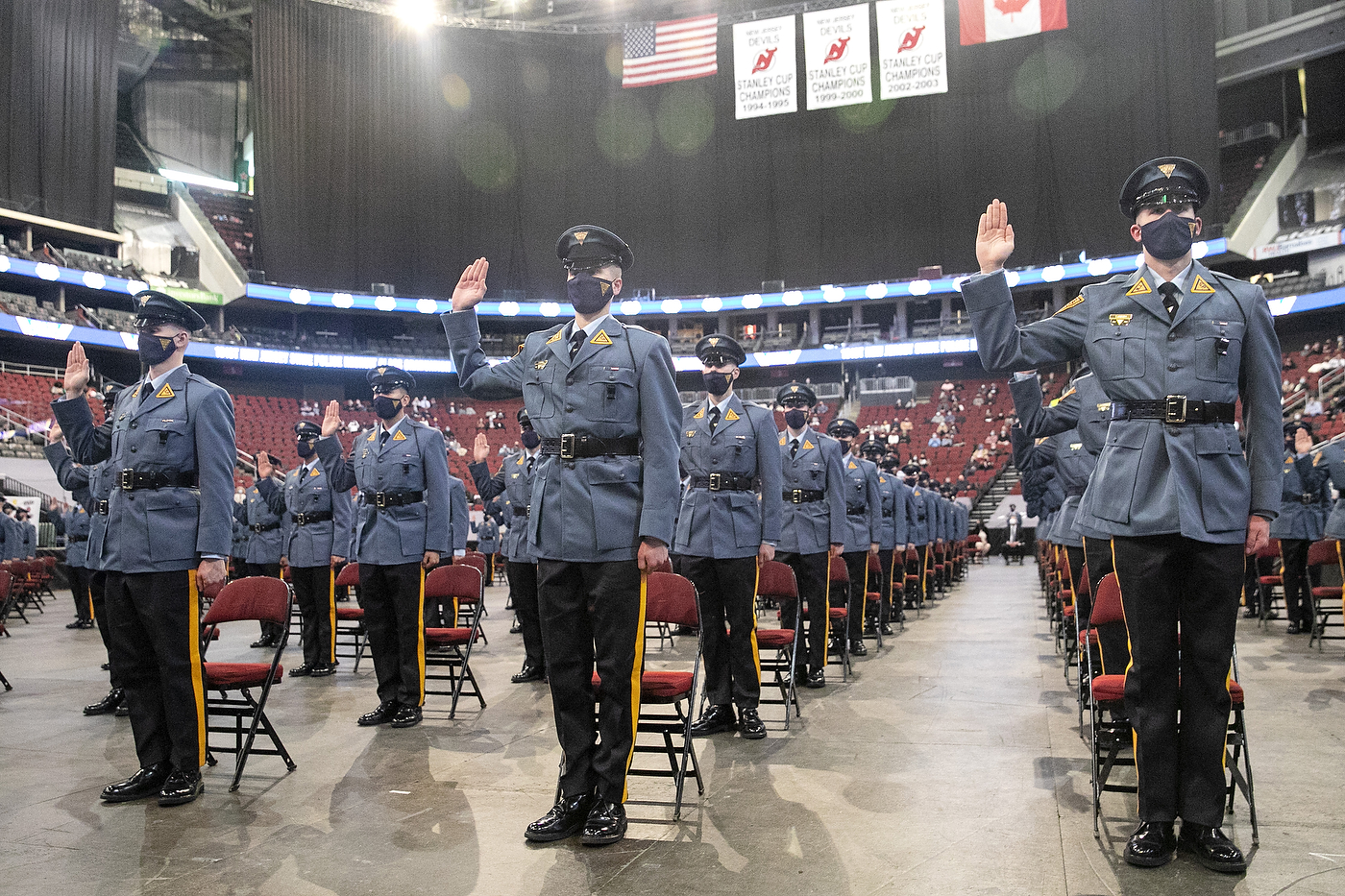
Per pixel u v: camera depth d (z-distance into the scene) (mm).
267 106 32562
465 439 33656
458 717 6348
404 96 34344
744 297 34188
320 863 3568
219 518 4574
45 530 22375
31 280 29047
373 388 6477
